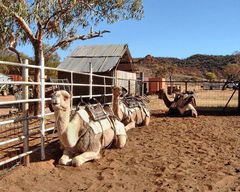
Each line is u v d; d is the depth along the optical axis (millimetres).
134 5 17969
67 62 28266
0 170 7082
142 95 24078
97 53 28797
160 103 27828
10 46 16031
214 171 7570
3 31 14781
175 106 18828
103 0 17750
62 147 8406
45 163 7664
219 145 10391
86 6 17656
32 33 15273
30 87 17000
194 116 18188
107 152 9031
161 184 6633
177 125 14719
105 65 27094
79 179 6816
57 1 15789
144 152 9234
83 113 8141
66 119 7520
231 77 53094
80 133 7977
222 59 163500
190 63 162750
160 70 95438
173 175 7207
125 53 30453
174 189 6363
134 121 13359
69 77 27266
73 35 17344
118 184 6570
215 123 15680
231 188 6512
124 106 12641
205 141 11031
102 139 8555
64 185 6477
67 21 17109
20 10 13820
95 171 7359
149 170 7555
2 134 10797
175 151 9469
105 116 8938
